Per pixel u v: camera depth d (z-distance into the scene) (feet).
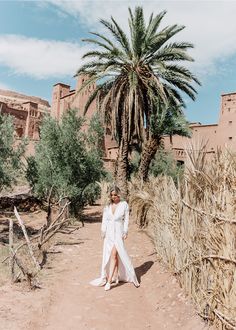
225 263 14.76
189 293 17.92
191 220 18.95
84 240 36.01
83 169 54.65
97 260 28.07
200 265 17.10
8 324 15.20
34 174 55.36
